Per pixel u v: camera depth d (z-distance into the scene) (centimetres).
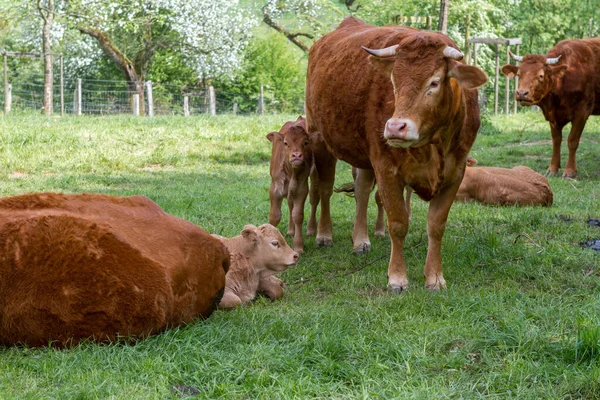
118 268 506
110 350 496
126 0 3672
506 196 1090
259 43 4625
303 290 705
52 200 545
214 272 567
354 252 845
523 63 1430
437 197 699
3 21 3581
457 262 766
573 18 4000
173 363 482
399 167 675
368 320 586
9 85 3153
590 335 495
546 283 697
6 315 493
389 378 471
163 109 3872
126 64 3778
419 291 674
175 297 530
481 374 486
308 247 879
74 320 498
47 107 3059
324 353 504
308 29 4419
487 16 3672
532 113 2480
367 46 732
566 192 1220
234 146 1764
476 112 692
